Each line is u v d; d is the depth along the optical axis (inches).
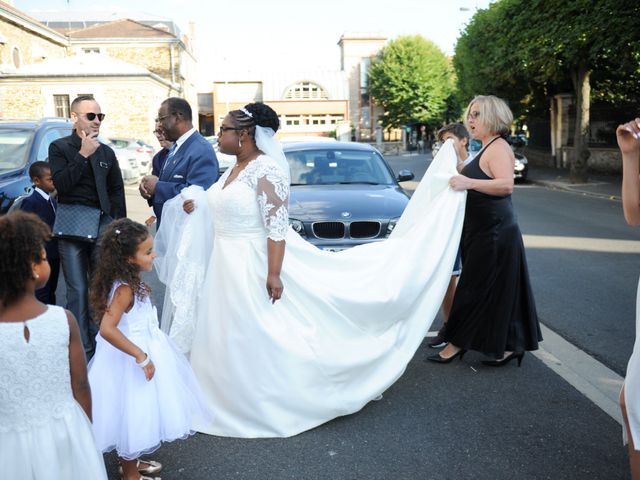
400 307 155.4
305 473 121.7
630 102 896.9
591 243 367.6
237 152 141.8
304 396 139.2
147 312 119.0
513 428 140.3
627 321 219.0
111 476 124.4
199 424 140.3
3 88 1189.7
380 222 233.0
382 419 146.1
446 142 175.5
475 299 173.3
